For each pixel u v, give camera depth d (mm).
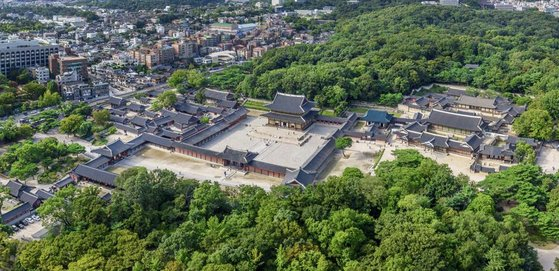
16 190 173750
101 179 184250
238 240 123500
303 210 133125
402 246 112375
